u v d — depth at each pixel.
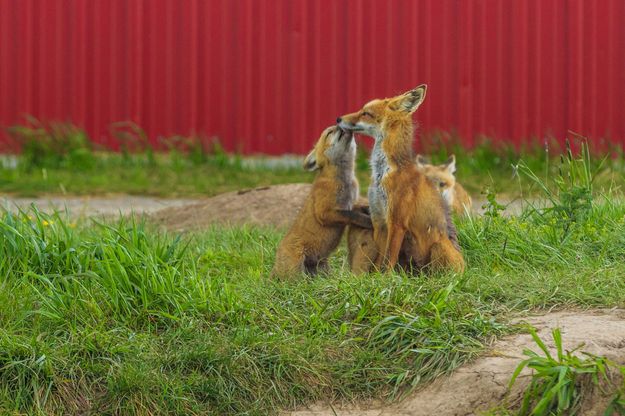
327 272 11.99
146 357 9.12
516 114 26.02
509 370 8.34
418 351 8.81
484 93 26.02
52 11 26.23
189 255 12.16
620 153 24.69
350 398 8.78
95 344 9.20
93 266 10.70
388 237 11.01
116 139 26.55
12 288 10.13
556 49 25.89
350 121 11.41
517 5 25.86
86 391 8.84
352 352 9.11
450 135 26.03
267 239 13.79
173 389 8.77
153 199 23.12
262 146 26.45
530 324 9.11
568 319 9.14
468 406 8.20
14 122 26.42
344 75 26.14
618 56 25.84
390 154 11.12
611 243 11.53
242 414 8.69
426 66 26.02
